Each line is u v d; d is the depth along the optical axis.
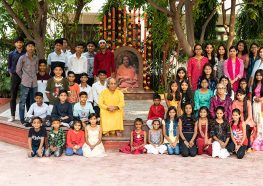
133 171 7.14
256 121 8.87
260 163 7.74
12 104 9.76
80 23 17.22
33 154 8.18
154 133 8.62
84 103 9.02
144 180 6.62
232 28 10.38
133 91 14.55
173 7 8.98
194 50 9.24
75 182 6.52
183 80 8.96
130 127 9.55
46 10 10.05
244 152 8.16
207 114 8.48
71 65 10.14
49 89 9.23
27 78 9.22
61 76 9.38
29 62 9.21
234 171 7.16
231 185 6.39
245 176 6.86
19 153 8.51
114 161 7.83
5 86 14.40
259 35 16.50
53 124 8.30
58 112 8.95
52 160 7.92
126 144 8.78
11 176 6.84
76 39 16.23
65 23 15.74
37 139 8.24
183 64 15.99
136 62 14.79
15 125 9.29
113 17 15.01
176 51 15.42
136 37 14.99
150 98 14.46
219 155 8.12
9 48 14.73
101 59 10.56
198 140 8.36
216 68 9.51
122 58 14.70
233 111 8.30
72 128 8.46
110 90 9.01
